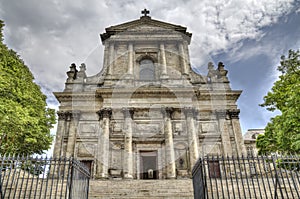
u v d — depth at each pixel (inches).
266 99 824.3
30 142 841.5
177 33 991.6
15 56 800.3
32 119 757.3
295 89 618.5
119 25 1040.2
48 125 1005.2
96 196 512.1
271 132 836.6
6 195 399.2
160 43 956.0
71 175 312.3
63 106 1040.2
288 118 614.2
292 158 334.3
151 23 1039.6
